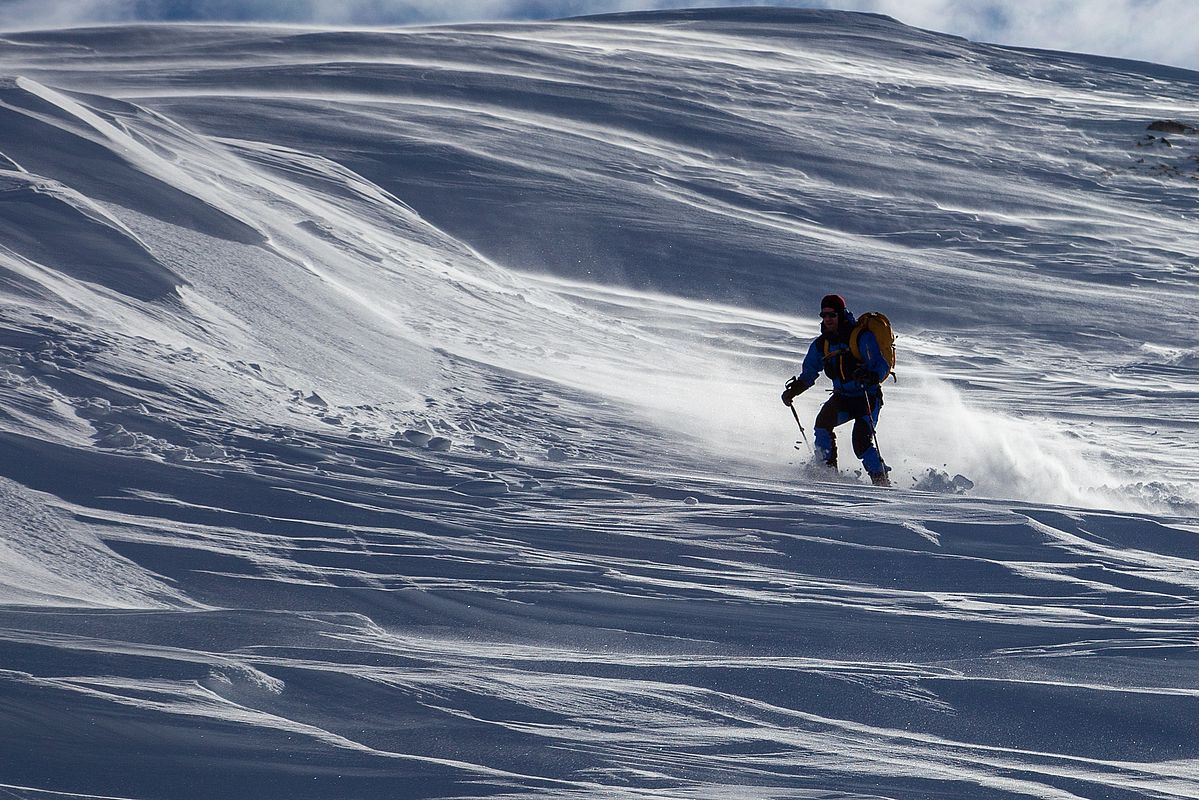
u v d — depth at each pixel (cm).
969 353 7838
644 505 2362
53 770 919
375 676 1181
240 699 1101
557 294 8156
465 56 17775
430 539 1970
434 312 5703
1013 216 13338
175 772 934
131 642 1268
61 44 18138
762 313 8600
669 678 1280
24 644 1183
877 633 1552
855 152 15012
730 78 18550
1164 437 5022
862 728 1156
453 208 9825
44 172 4778
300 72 15188
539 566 1842
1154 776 1046
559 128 13588
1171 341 8725
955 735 1157
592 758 1016
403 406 3653
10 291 3253
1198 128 19488
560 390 4438
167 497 2052
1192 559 2117
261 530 1939
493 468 2655
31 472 2067
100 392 2703
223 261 4456
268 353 3706
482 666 1280
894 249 10962
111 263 3819
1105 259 11381
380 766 969
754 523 2211
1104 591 1823
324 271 5406
